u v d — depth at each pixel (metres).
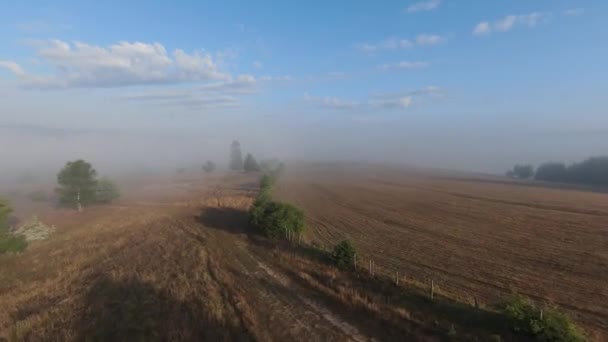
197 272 31.98
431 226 54.22
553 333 17.92
